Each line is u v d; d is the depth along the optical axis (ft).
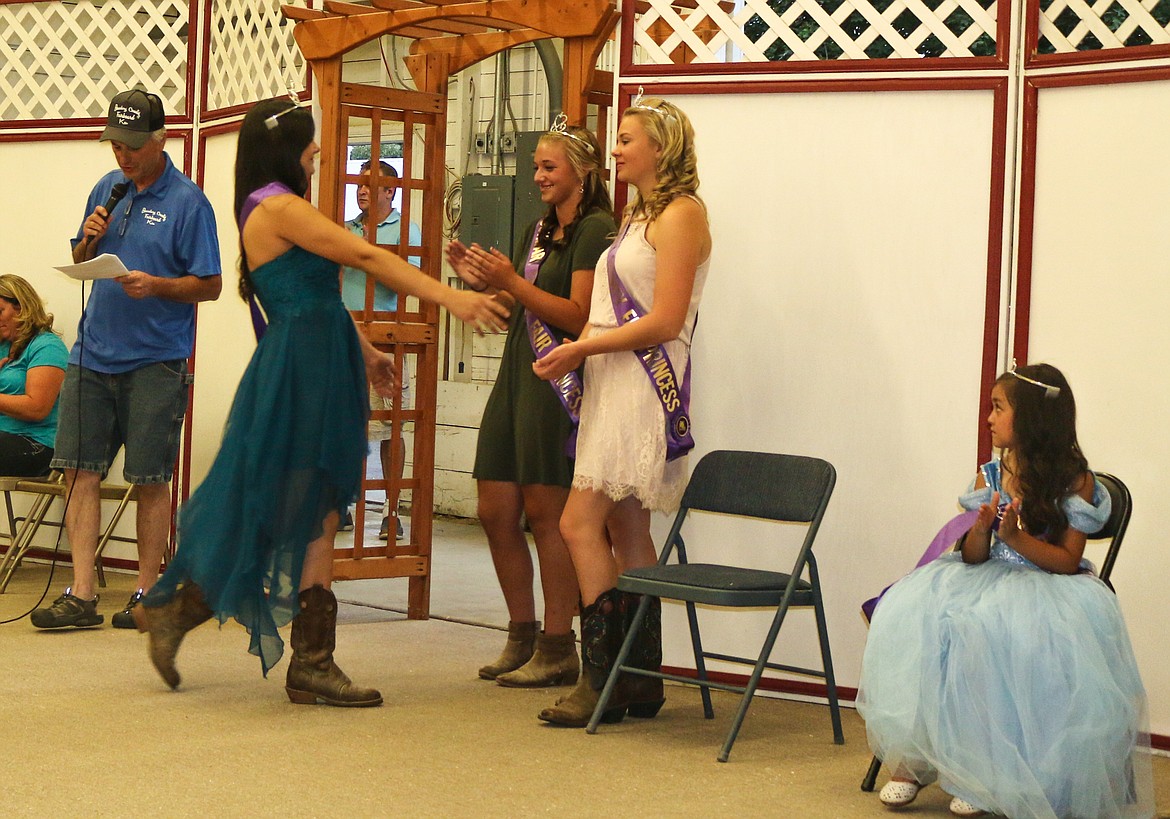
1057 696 9.50
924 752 9.71
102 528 20.43
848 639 13.48
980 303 12.92
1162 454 12.11
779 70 13.60
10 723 11.41
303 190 12.69
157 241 15.64
